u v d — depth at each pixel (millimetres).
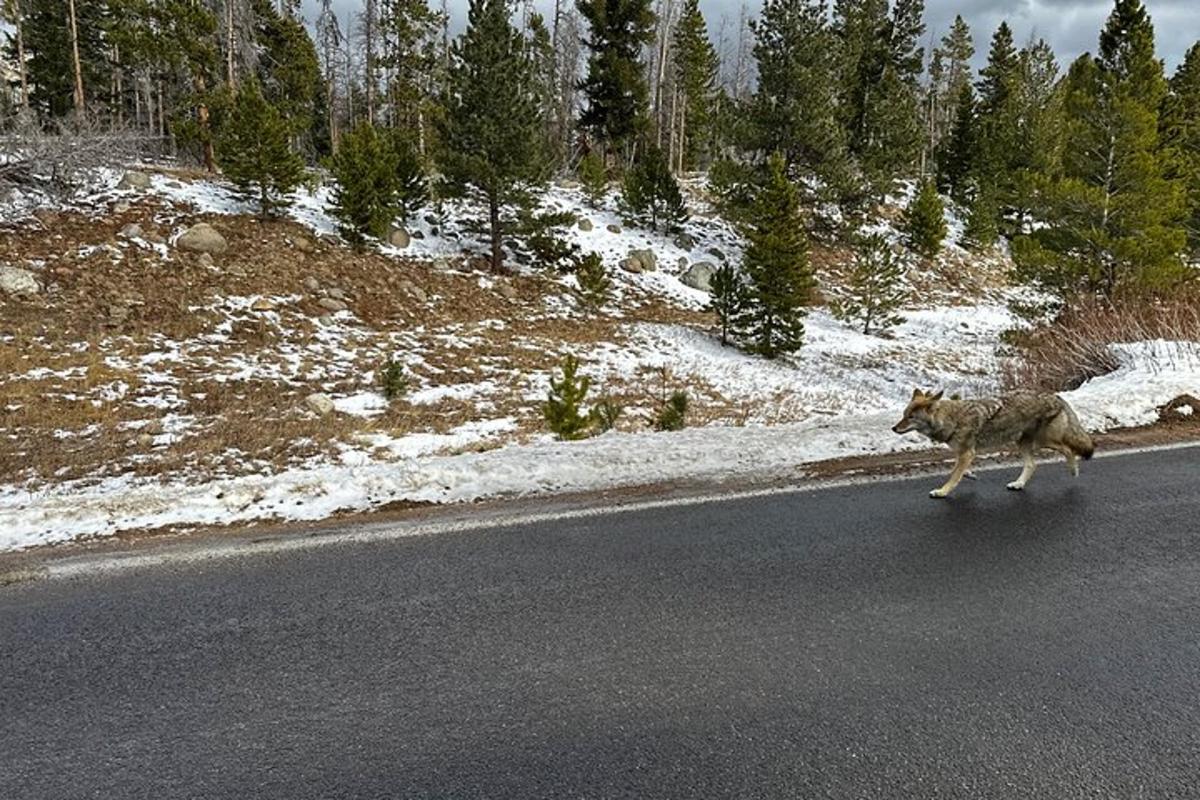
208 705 3213
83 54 31281
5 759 2848
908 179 44094
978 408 6102
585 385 10773
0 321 14953
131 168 22969
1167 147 20547
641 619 3963
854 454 7398
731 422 13602
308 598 4273
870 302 26031
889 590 4289
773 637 3752
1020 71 46375
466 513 5797
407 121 37812
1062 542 5000
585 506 5891
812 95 28922
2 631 3891
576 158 45406
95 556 4973
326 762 2826
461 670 3479
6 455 9391
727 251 31188
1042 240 19875
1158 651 3582
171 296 17938
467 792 2648
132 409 11945
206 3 27953
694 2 41656
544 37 45406
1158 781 2660
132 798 2629
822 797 2590
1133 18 19094
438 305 21906
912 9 40250
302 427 11500
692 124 46344
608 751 2865
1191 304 14891
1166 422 8602
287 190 22672
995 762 2766
